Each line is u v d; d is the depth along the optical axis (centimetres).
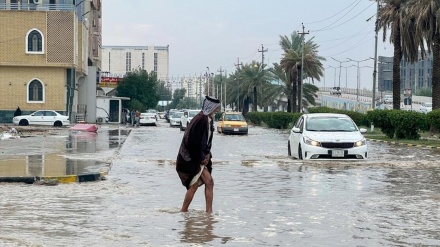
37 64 6312
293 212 1070
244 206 1135
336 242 822
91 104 7806
